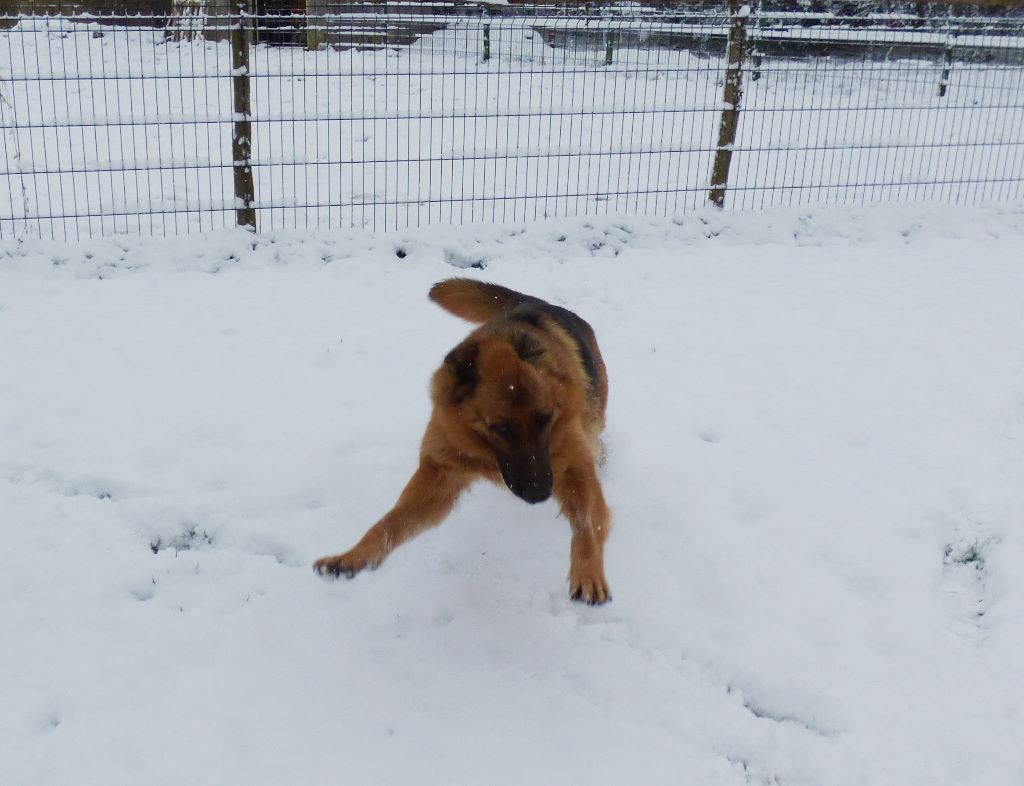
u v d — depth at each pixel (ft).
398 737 5.72
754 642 6.50
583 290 13.12
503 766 5.51
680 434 9.25
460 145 19.60
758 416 9.64
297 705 5.93
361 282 13.10
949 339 11.58
